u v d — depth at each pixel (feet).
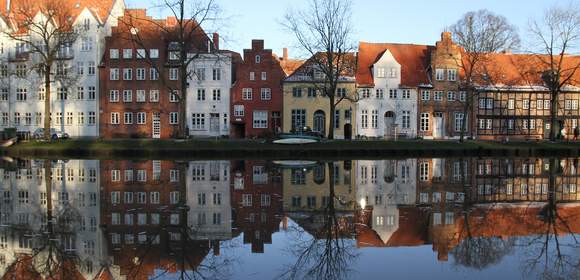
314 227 67.00
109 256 53.42
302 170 130.00
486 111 249.75
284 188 99.81
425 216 73.87
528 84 253.03
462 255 54.34
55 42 225.15
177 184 104.17
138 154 161.99
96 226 66.08
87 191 95.04
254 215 74.18
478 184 108.06
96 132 247.29
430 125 247.50
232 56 253.24
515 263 51.47
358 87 242.78
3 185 101.91
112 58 244.63
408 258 53.26
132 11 249.14
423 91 247.29
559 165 149.38
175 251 55.57
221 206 80.59
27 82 250.57
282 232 64.23
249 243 59.06
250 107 244.63
